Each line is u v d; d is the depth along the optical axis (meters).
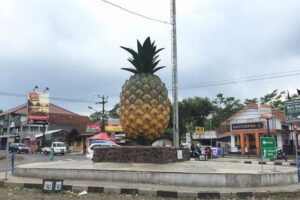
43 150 37.06
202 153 26.31
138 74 12.34
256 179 9.14
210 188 8.74
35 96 43.28
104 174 9.79
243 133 32.50
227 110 51.88
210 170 9.88
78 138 48.44
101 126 44.22
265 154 10.18
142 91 11.77
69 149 44.97
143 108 11.57
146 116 11.50
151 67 12.41
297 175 10.81
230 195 8.11
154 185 9.10
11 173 12.42
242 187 8.97
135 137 12.12
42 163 13.57
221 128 42.62
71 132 48.12
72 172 10.19
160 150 11.25
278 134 30.45
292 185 9.61
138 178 9.44
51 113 56.66
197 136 40.59
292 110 11.52
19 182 9.73
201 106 47.28
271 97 45.78
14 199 7.73
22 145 40.16
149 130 11.73
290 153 29.28
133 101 11.73
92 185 8.98
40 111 43.28
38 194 8.48
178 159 12.50
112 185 9.03
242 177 9.06
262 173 9.35
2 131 53.47
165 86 12.77
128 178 9.52
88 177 9.95
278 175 9.59
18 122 52.06
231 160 24.44
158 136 12.22
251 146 33.09
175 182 9.12
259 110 32.22
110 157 11.98
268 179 9.32
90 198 7.92
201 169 10.01
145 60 12.18
